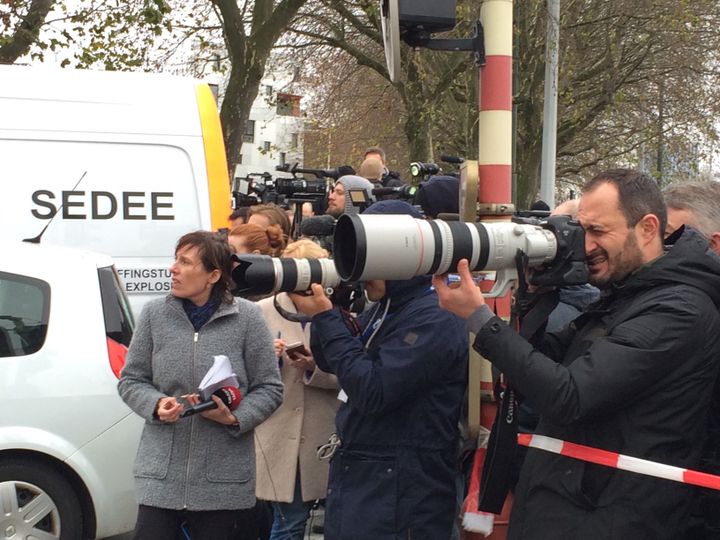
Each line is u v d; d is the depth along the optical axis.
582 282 2.32
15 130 5.88
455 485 2.91
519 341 2.19
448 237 2.26
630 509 2.11
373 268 2.22
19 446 4.27
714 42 17.59
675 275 2.20
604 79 19.45
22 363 4.35
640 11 17.33
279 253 4.54
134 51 14.88
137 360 3.48
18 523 4.29
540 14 15.13
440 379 2.81
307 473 3.88
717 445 2.31
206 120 6.24
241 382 3.46
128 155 6.05
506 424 2.47
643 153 20.55
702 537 2.33
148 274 6.01
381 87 21.86
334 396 3.95
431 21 3.05
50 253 4.63
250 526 3.99
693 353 2.13
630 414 2.14
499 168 3.13
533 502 2.26
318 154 26.34
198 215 6.12
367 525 2.77
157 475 3.35
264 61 12.91
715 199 3.06
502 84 3.13
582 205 2.34
